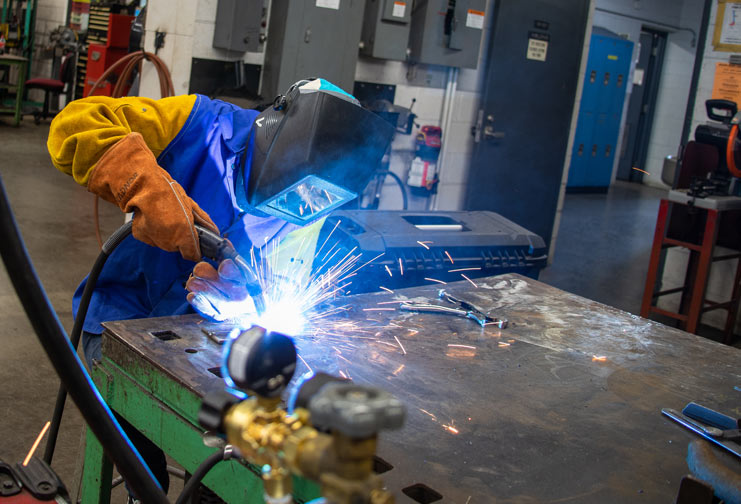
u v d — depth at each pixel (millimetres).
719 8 4680
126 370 1235
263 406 617
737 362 1558
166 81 3410
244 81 3967
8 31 9125
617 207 9461
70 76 8414
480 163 5230
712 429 1169
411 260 2535
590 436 1127
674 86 11531
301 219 1341
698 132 4242
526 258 2844
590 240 7164
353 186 1263
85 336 1537
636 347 1578
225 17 3719
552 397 1255
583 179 10461
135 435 1482
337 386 512
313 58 3879
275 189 1244
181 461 1131
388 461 973
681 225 4520
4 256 642
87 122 1310
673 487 1004
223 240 1202
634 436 1146
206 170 1529
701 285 4172
